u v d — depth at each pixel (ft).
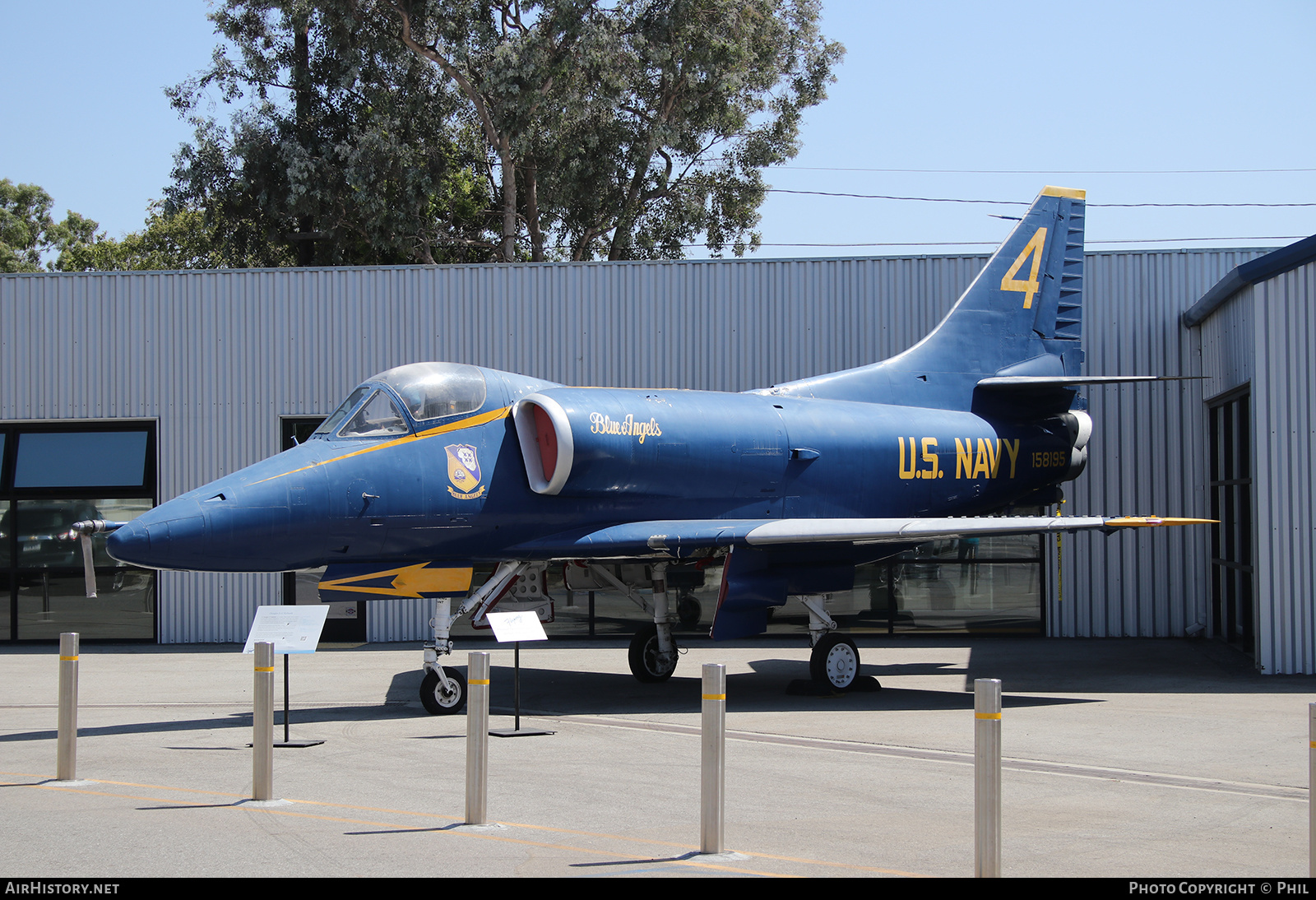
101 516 56.44
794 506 39.34
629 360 55.77
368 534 32.81
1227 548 50.83
